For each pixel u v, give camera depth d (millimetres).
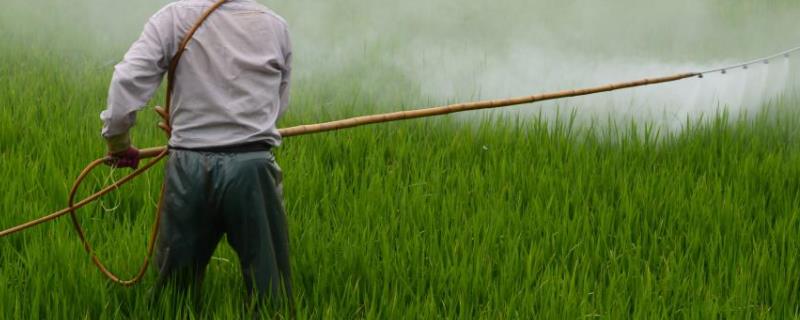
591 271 5902
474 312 5492
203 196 4840
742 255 6094
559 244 6340
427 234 6414
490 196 7113
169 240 4973
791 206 7266
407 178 7406
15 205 6426
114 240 6137
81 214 6594
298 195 7055
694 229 6629
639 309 5316
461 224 6594
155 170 7277
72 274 5410
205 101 4797
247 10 4934
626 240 6375
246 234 4938
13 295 5191
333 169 7965
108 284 5523
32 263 5551
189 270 5094
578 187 7344
